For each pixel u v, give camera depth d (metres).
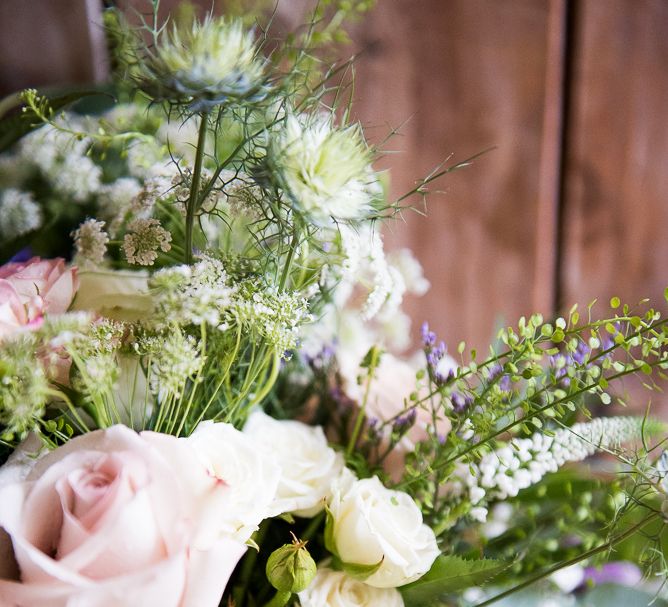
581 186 0.69
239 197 0.45
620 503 0.49
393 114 0.65
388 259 0.61
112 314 0.46
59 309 0.46
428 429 0.49
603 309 0.71
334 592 0.46
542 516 0.52
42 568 0.38
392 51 0.64
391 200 0.66
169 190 0.47
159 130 0.56
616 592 0.52
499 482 0.47
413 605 0.48
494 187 0.67
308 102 0.47
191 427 0.45
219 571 0.40
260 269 0.46
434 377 0.49
